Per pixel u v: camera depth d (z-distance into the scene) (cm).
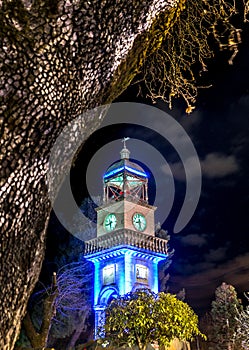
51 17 220
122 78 279
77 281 3066
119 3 241
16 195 216
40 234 233
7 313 211
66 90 230
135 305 1481
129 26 253
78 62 232
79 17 227
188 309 1517
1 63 211
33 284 233
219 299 3659
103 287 3188
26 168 219
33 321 2111
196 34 538
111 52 247
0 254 210
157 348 1755
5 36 212
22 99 215
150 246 3269
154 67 559
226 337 3400
